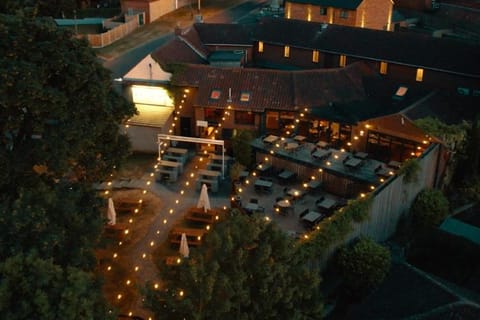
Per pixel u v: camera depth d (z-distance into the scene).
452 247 32.03
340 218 27.11
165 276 18.72
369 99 47.44
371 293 25.20
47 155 22.84
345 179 36.69
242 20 80.38
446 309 21.98
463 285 28.69
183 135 47.25
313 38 59.38
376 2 69.62
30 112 23.31
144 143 43.81
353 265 26.78
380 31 56.78
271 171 40.19
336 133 44.16
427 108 43.06
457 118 43.50
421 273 25.16
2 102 20.92
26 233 18.92
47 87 22.34
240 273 17.61
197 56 56.72
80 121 23.95
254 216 19.73
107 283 27.92
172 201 36.78
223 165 39.53
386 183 30.72
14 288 16.39
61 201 21.50
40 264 16.59
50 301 16.50
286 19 62.91
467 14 83.25
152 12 79.44
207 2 92.75
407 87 47.94
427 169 34.75
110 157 27.66
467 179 38.22
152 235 32.72
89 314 16.72
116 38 70.31
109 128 26.58
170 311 18.12
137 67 46.84
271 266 18.34
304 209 35.53
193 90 46.25
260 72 46.75
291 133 44.81
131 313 25.78
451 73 51.09
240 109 44.44
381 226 31.34
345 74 48.88
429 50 53.12
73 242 21.48
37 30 23.28
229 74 46.66
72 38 24.75
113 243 29.56
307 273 19.61
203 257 17.92
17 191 22.47
